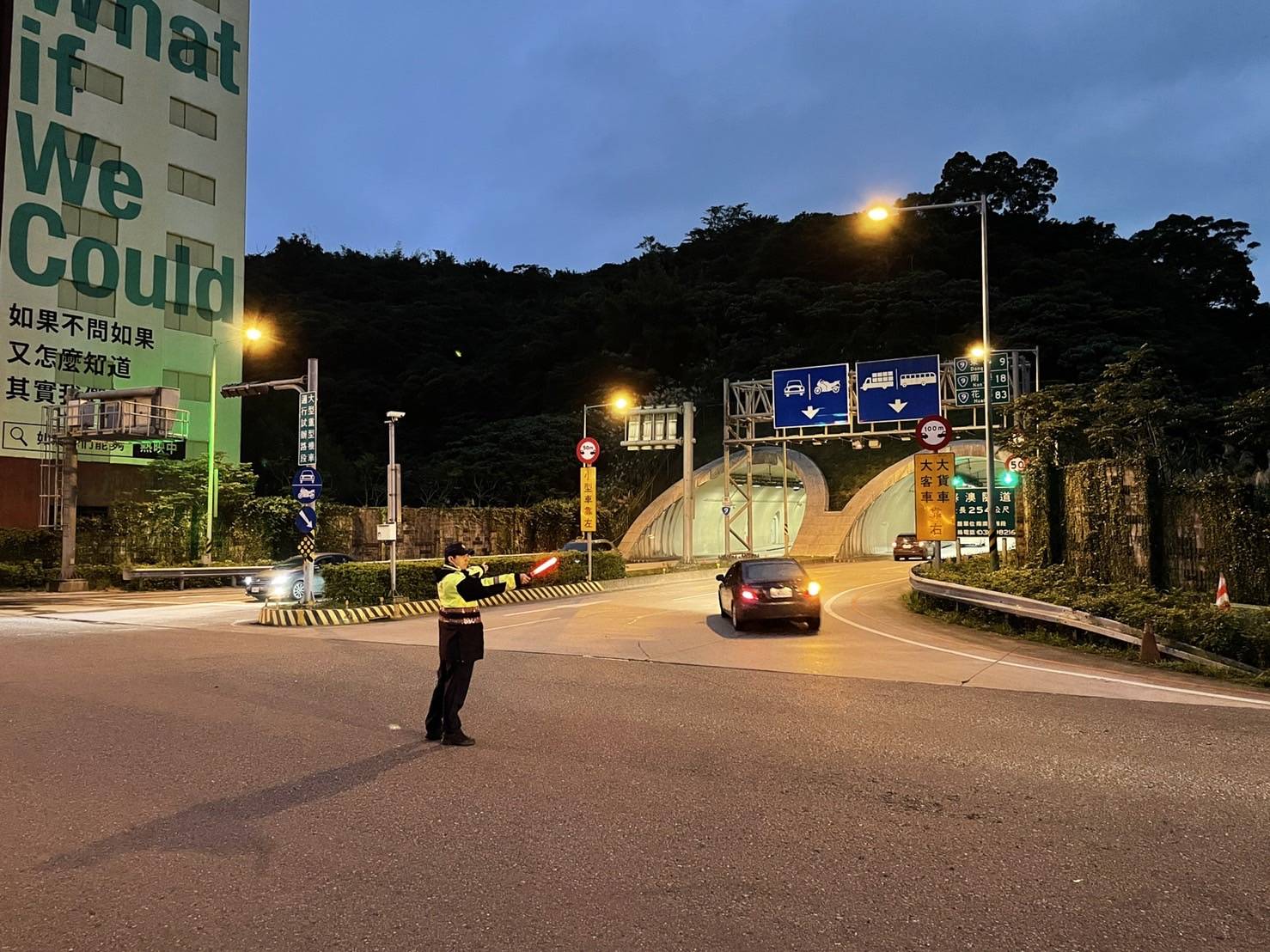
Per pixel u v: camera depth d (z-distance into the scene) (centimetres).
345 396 8219
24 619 1945
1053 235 9338
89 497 3653
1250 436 1647
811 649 1318
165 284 3919
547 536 5416
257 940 369
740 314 8988
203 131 4109
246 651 1317
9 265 3391
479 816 529
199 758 671
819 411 3406
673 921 384
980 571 2000
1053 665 1143
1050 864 449
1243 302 8762
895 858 457
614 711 843
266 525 3822
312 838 493
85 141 3653
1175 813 532
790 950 356
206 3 4147
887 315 8075
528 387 8838
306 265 10675
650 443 3825
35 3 3516
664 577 3200
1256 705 874
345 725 788
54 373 3512
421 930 377
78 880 435
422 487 6431
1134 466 1599
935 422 2127
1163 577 1540
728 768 635
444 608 730
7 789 590
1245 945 361
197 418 4041
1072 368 6744
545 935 371
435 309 10381
